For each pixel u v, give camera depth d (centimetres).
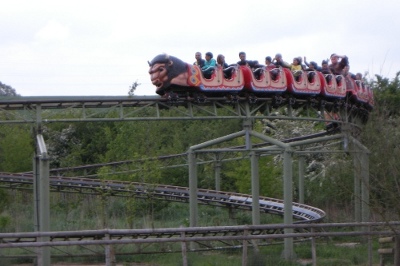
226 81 3094
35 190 2928
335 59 3834
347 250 2905
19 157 5834
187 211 5478
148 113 5841
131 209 4128
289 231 3161
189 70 2973
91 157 7200
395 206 2077
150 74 2981
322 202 5544
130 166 4909
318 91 3516
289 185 3278
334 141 4584
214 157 5041
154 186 4341
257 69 3253
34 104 2814
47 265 2481
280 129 6088
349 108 3912
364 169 2192
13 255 2486
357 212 3616
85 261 2742
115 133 7206
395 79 4378
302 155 4697
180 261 2419
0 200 5141
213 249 2728
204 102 3109
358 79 3922
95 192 4953
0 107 2814
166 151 6012
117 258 2717
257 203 3644
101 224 4175
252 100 3250
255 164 3653
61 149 7275
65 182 4944
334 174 3556
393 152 2094
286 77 3344
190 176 3619
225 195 4928
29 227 4212
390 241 2322
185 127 7188
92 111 6000
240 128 6988
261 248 3253
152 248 3008
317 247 3058
